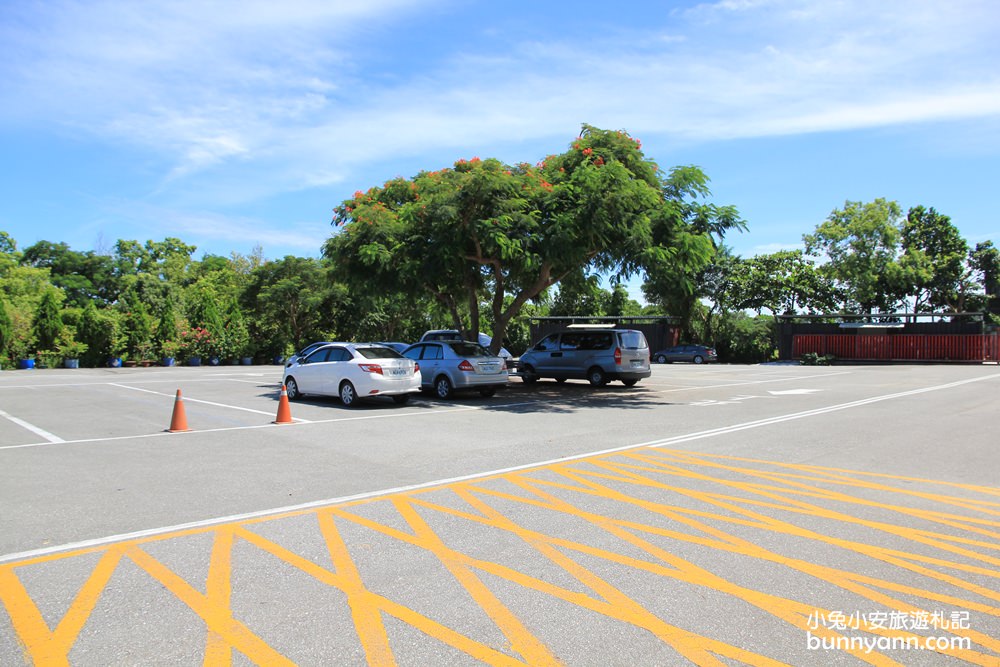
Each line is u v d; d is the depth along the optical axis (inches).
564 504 247.0
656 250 594.9
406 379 578.2
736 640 140.2
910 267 1686.8
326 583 170.1
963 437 408.2
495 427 451.5
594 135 647.8
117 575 175.3
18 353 1227.2
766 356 1660.9
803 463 327.6
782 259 1711.4
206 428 444.8
